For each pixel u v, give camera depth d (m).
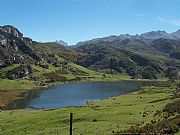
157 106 78.50
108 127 61.44
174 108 66.81
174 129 48.81
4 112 106.88
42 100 158.50
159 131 49.22
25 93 195.12
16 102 153.62
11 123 78.50
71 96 173.75
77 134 58.44
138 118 66.81
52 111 89.31
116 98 125.06
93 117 72.88
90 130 60.41
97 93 188.50
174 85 193.12
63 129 64.19
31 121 77.75
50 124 71.00
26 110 112.75
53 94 187.00
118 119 67.81
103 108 89.31
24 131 67.81
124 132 53.66
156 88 174.38
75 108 91.12
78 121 71.19
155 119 62.69
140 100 105.94
